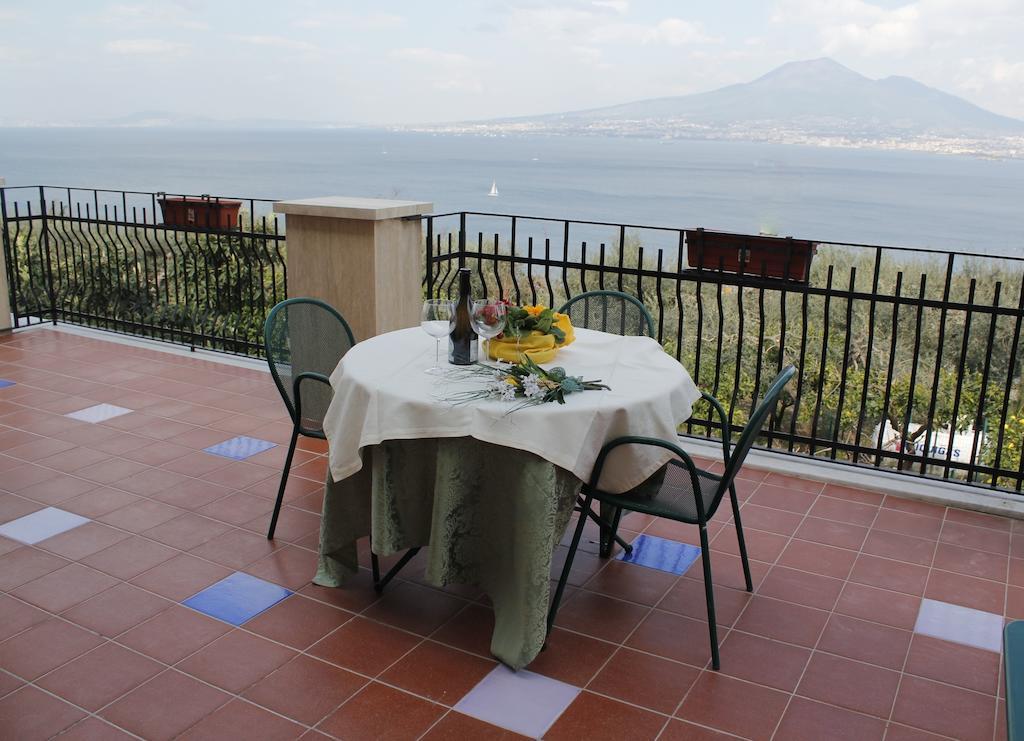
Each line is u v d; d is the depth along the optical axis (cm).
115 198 3688
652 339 328
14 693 231
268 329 316
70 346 605
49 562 305
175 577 297
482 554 268
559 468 252
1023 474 379
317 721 223
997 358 970
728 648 264
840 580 309
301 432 321
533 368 261
